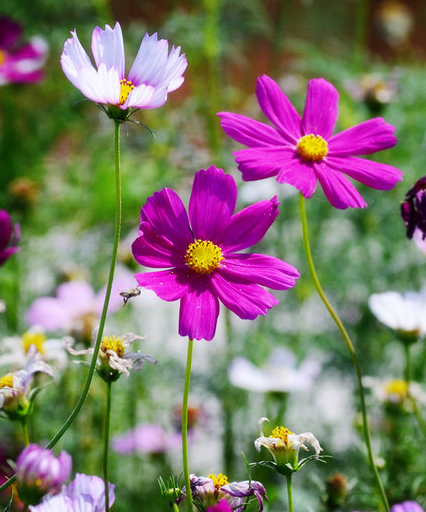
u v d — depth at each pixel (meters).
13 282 1.16
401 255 1.32
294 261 1.34
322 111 0.70
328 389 1.29
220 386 1.21
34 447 0.58
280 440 0.64
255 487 0.62
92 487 0.64
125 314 1.09
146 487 1.06
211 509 0.61
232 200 0.65
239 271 0.63
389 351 1.28
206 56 1.41
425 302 0.84
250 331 1.27
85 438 1.01
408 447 0.95
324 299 0.67
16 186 1.23
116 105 0.61
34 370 0.67
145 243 0.63
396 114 1.40
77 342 0.90
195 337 0.61
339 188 0.66
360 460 1.08
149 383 1.19
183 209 0.64
